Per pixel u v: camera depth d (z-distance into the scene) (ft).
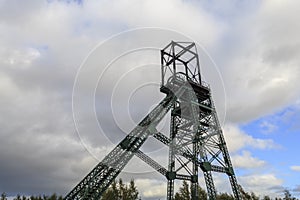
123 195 231.09
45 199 241.35
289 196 264.11
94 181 120.57
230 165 173.88
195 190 164.04
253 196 250.57
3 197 224.74
